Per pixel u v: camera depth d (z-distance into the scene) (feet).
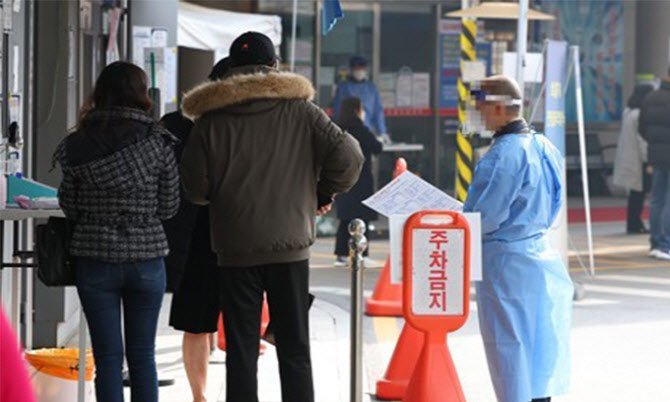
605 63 160.25
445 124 138.82
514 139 43.96
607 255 109.40
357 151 40.98
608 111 160.86
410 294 43.19
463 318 43.34
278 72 40.83
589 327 72.64
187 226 46.11
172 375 57.67
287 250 40.40
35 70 64.13
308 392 40.86
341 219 101.96
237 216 40.16
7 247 54.34
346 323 74.23
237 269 40.37
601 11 159.22
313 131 40.78
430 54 138.00
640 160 124.77
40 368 44.91
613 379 58.13
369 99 122.42
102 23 78.74
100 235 39.81
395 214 44.37
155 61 79.41
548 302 44.68
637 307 80.28
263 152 40.34
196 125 40.81
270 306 40.96
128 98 40.29
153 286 40.88
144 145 39.91
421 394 43.27
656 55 158.71
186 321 47.19
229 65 42.70
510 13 95.81
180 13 90.17
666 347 66.39
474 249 43.39
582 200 157.48
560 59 80.64
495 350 44.34
